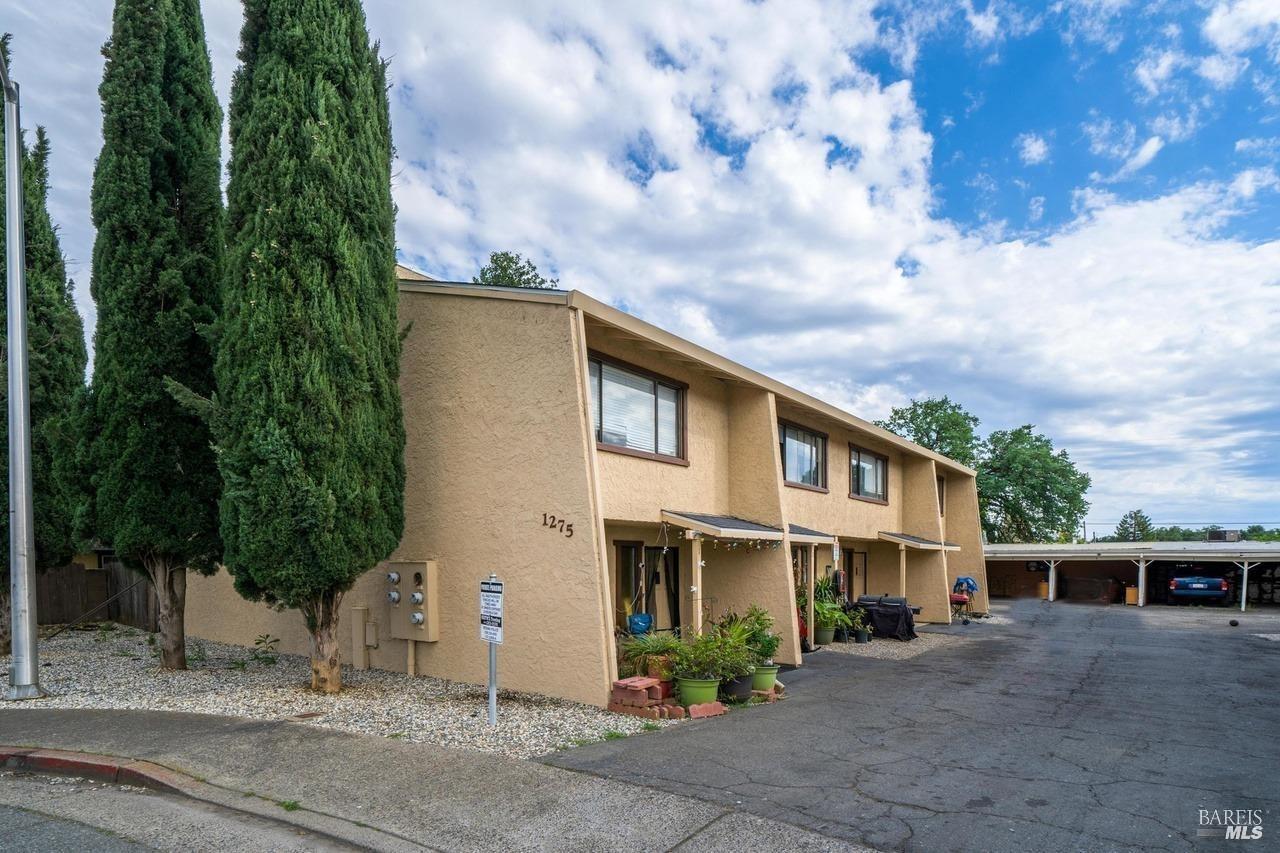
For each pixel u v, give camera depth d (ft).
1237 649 58.75
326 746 24.70
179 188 40.37
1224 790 22.54
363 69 34.60
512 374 35.68
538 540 34.35
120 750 24.20
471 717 29.25
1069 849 18.06
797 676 43.88
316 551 30.78
